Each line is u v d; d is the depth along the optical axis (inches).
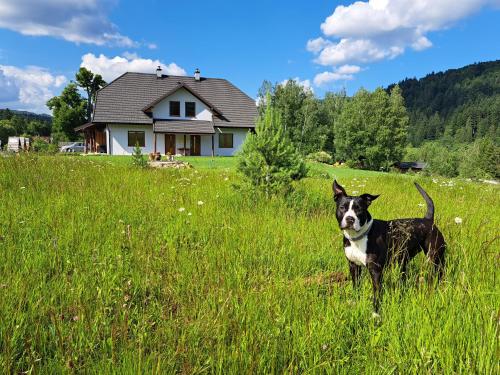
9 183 320.5
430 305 115.3
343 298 132.0
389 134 2427.4
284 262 169.2
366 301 128.3
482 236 188.5
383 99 2428.6
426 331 103.3
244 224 220.4
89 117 2869.1
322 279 157.6
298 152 319.9
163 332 106.2
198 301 121.0
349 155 2529.5
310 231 216.4
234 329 104.3
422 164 3499.0
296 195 291.4
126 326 100.7
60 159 557.0
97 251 160.9
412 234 153.3
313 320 111.3
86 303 117.3
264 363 94.6
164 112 1519.4
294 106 2476.6
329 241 198.1
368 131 2405.3
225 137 1590.8
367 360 96.8
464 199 366.6
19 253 159.3
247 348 98.0
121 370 89.0
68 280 140.3
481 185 555.5
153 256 160.7
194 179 430.6
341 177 682.8
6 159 438.9
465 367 89.7
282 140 301.9
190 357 95.6
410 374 92.1
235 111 1635.1
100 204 254.7
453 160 3604.8
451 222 216.7
